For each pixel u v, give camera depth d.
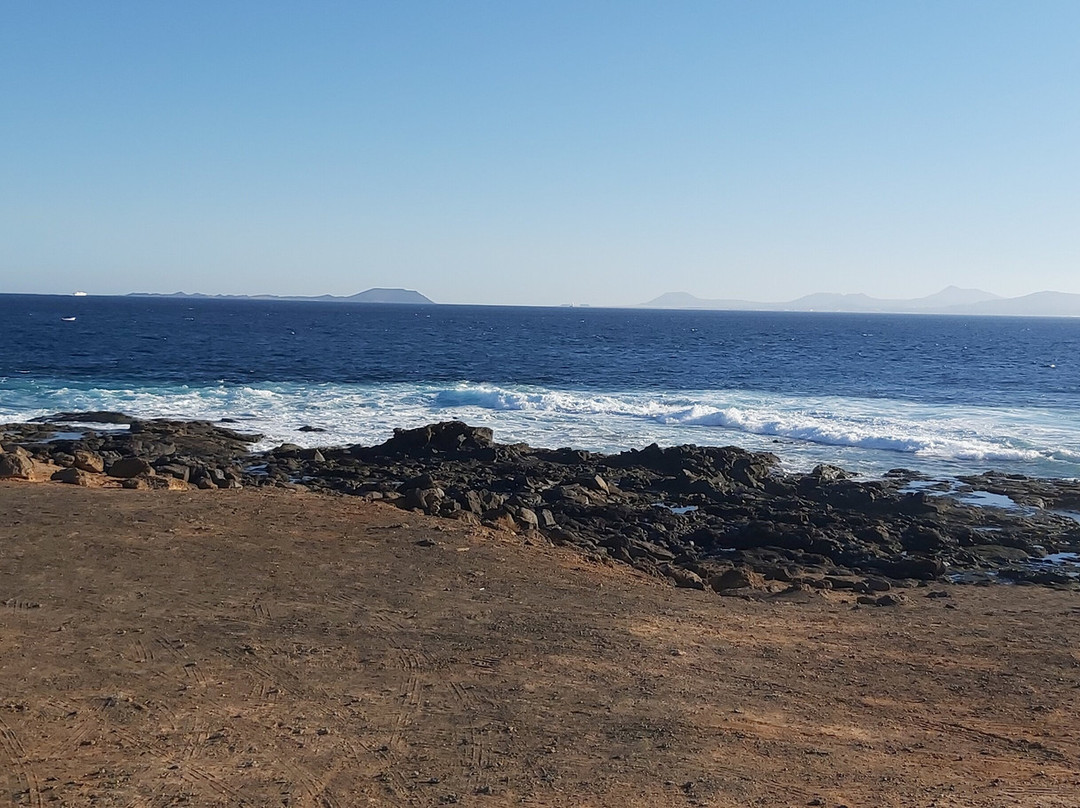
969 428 39.16
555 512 22.91
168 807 6.80
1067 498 26.89
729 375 65.69
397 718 8.70
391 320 178.00
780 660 11.25
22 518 15.42
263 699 9.00
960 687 10.56
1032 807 7.18
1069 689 10.60
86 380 50.50
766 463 30.00
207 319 153.75
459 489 23.45
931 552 21.36
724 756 8.12
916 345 119.94
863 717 9.42
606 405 43.47
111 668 9.56
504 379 58.53
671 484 27.45
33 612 11.12
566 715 8.95
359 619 11.62
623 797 7.17
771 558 20.33
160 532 15.09
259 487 21.95
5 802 6.77
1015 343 133.75
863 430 37.53
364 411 41.00
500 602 12.82
